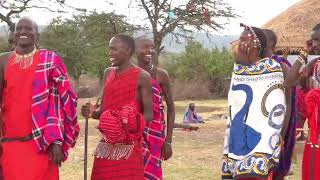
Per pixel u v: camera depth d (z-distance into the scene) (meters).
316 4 16.50
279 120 5.02
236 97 5.13
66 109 4.83
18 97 4.77
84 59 31.45
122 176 4.93
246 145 5.04
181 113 27.38
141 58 5.86
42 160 4.75
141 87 5.07
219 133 16.41
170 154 6.06
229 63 43.28
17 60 4.82
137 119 4.92
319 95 5.12
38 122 4.72
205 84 44.22
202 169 9.59
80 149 11.93
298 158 9.47
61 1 24.94
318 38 5.05
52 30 32.78
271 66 5.06
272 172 5.36
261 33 5.15
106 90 5.11
